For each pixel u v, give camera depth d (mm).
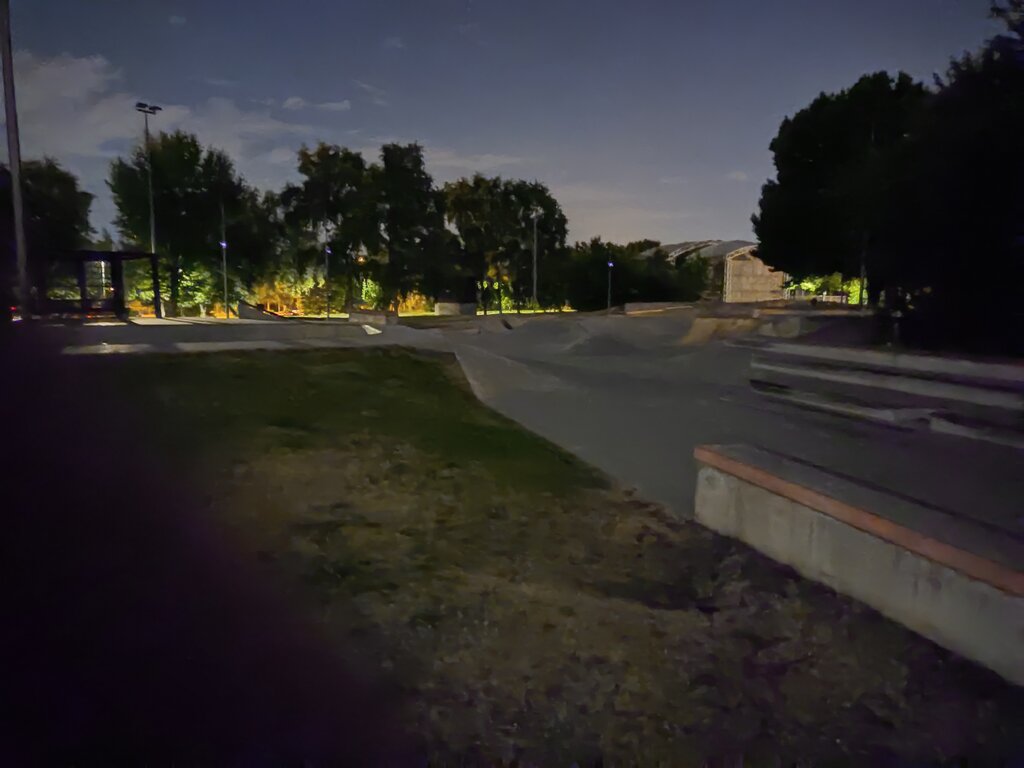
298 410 7012
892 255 8500
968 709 2580
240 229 35188
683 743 2434
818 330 11172
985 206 7238
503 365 9414
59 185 32625
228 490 4805
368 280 36812
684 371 9281
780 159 25188
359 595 3426
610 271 36625
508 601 3451
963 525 3088
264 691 2604
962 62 7934
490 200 37750
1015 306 7312
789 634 3145
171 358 8688
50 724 2330
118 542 3809
